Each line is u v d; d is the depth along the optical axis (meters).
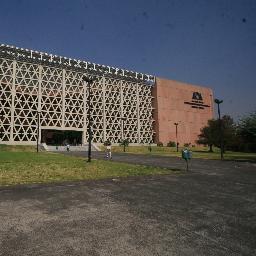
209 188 14.37
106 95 90.06
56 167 22.62
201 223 8.28
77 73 83.69
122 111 93.12
